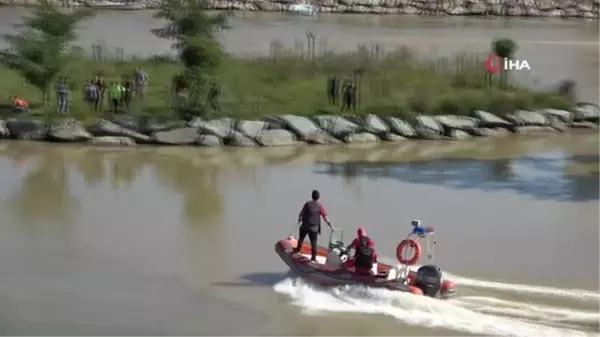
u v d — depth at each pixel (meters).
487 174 36.50
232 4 104.62
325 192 32.84
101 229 27.61
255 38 74.44
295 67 53.53
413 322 20.77
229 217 29.23
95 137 40.47
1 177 33.97
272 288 22.92
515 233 28.31
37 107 43.94
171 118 42.22
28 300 22.02
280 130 41.59
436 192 33.31
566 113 47.50
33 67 42.59
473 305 21.84
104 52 59.34
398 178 35.44
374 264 22.83
